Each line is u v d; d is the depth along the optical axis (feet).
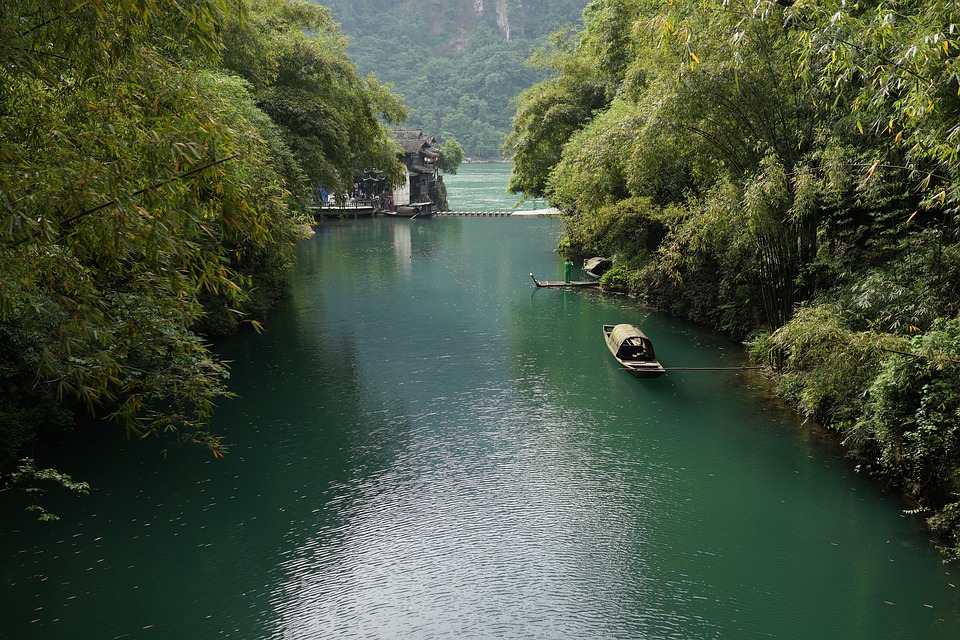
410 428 52.19
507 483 43.80
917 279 42.80
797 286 55.52
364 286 107.24
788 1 33.40
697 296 82.12
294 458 47.11
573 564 35.55
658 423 52.47
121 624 31.07
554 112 134.72
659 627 30.91
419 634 30.58
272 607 32.30
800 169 48.16
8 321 39.45
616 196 92.07
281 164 72.74
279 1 97.55
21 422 44.14
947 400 34.86
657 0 48.37
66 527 38.52
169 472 44.83
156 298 22.00
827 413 50.26
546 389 60.13
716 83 50.42
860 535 37.37
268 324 83.05
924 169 41.27
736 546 36.88
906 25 30.22
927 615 31.24
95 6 17.39
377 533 38.40
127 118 21.52
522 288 106.01
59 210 19.43
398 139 254.68
